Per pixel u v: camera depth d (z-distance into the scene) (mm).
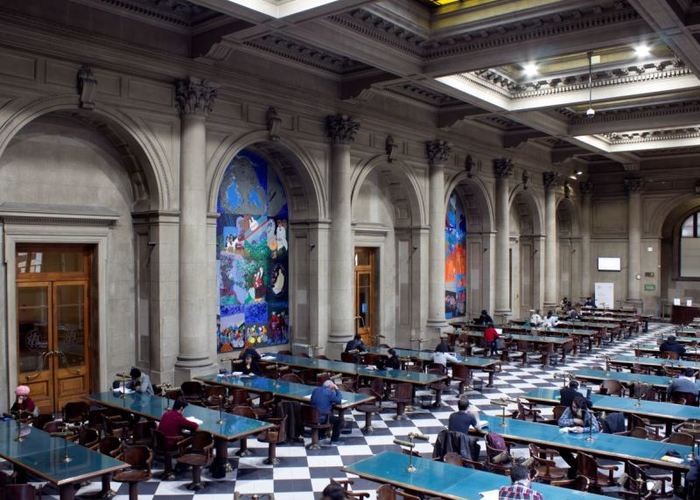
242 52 13570
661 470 9422
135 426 9242
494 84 17078
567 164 29750
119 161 12664
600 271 32312
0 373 10789
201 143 12797
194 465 8320
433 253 19859
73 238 11875
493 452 7918
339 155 16109
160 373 12453
